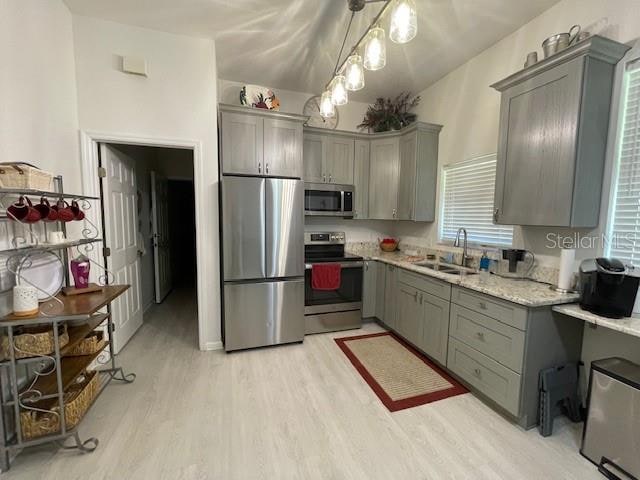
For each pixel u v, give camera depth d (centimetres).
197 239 278
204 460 160
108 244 263
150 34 250
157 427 184
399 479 150
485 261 268
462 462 161
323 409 203
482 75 279
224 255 273
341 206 362
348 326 345
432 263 318
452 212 328
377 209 378
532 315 180
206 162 273
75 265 195
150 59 251
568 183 183
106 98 243
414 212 342
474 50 275
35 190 152
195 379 237
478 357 215
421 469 156
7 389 157
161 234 455
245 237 278
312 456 163
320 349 294
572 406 193
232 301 278
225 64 306
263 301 288
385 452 167
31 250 162
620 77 182
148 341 307
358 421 192
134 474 151
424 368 259
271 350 290
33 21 183
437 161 344
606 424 156
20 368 166
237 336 282
